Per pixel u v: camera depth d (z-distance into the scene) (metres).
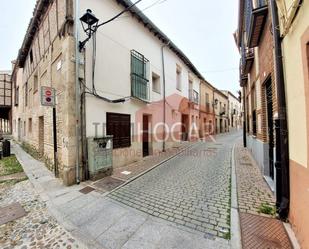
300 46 2.11
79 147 4.76
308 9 1.88
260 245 2.19
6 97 18.27
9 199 3.84
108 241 2.39
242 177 4.84
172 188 4.20
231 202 3.35
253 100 7.41
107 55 5.80
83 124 4.88
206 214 2.99
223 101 25.16
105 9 5.78
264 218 2.79
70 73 4.62
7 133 19.45
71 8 4.76
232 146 11.14
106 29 5.80
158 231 2.56
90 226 2.76
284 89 2.72
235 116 34.16
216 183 4.48
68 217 3.03
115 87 6.11
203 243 2.27
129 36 6.92
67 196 3.86
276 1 2.71
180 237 2.41
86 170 4.86
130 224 2.77
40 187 4.41
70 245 2.35
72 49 4.69
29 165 6.75
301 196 2.13
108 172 5.24
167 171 5.73
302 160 2.12
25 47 9.45
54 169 5.35
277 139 2.90
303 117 2.10
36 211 3.28
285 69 2.67
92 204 3.47
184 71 12.61
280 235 2.36
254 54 6.59
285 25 2.48
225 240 2.32
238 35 9.09
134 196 3.79
